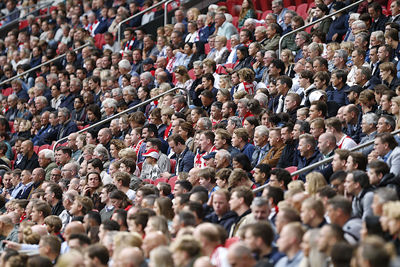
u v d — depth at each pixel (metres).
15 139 61.78
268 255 25.53
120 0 76.94
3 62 80.56
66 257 26.08
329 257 23.92
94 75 63.50
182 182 36.78
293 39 55.09
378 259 19.98
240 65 54.44
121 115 53.56
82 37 75.25
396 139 36.25
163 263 24.28
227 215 30.98
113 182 40.66
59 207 42.91
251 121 43.28
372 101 40.47
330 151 36.22
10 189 50.91
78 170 48.50
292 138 39.41
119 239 27.92
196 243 24.95
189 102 51.50
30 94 68.38
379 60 45.47
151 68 62.34
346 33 53.88
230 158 39.47
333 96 43.56
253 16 63.38
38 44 77.19
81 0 84.00
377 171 30.09
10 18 90.12
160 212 32.72
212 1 69.25
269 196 30.70
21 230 36.47
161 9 70.69
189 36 64.25
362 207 29.09
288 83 46.56
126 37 68.38
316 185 30.84
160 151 45.19
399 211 23.92
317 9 57.00
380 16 51.84
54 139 59.56
